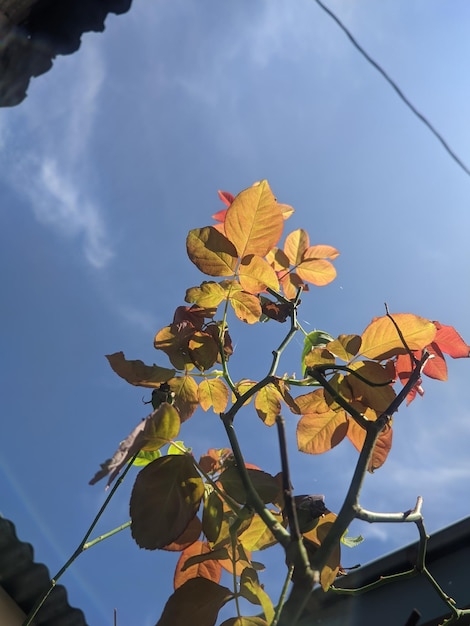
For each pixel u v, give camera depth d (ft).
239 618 0.97
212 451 1.18
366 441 0.90
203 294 1.23
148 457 1.18
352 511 0.81
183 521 0.97
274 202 1.20
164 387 1.19
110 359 1.23
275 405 1.27
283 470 0.72
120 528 1.14
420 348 1.16
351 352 1.17
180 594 0.98
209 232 1.21
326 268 1.51
